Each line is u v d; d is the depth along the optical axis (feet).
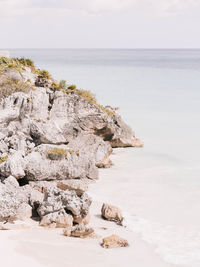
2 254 62.59
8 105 118.42
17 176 88.99
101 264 62.39
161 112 231.71
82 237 71.61
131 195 97.66
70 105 131.03
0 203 75.92
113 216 81.87
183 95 307.17
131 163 128.47
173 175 115.85
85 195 80.38
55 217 75.82
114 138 144.56
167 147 152.35
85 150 120.67
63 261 62.08
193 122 203.82
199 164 128.77
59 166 97.35
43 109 126.31
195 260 66.95
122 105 253.85
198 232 77.92
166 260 66.33
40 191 91.04
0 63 142.41
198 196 97.96
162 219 83.61
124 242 69.97
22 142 106.93
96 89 335.47
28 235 70.69
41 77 143.13
